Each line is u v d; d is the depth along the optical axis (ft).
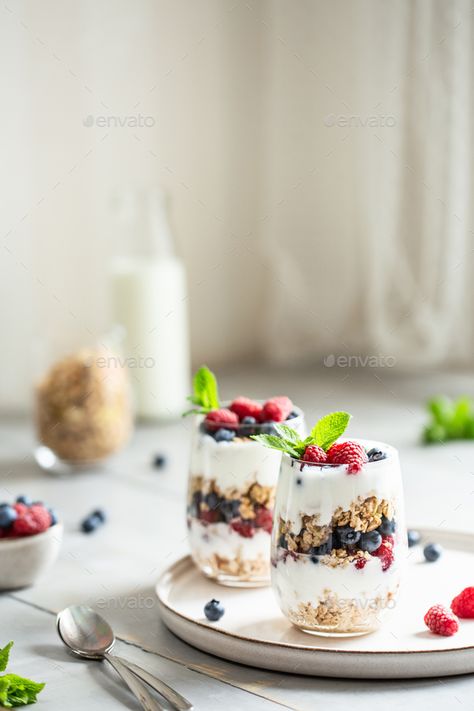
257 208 8.27
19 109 6.65
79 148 7.01
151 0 7.29
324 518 2.97
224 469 3.49
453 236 6.82
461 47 6.58
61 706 2.82
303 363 8.16
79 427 5.38
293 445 3.10
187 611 3.35
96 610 3.55
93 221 7.13
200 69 7.70
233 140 8.02
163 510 4.76
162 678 2.95
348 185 7.83
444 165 6.74
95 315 7.21
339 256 7.96
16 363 6.86
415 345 7.14
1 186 6.63
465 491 4.83
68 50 6.86
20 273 6.79
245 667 3.03
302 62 7.81
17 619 3.50
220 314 8.15
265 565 3.54
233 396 6.86
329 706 2.75
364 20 7.28
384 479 3.00
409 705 2.75
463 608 3.20
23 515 3.77
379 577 3.00
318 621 3.03
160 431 6.37
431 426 5.89
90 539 4.36
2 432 6.47
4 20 6.50
